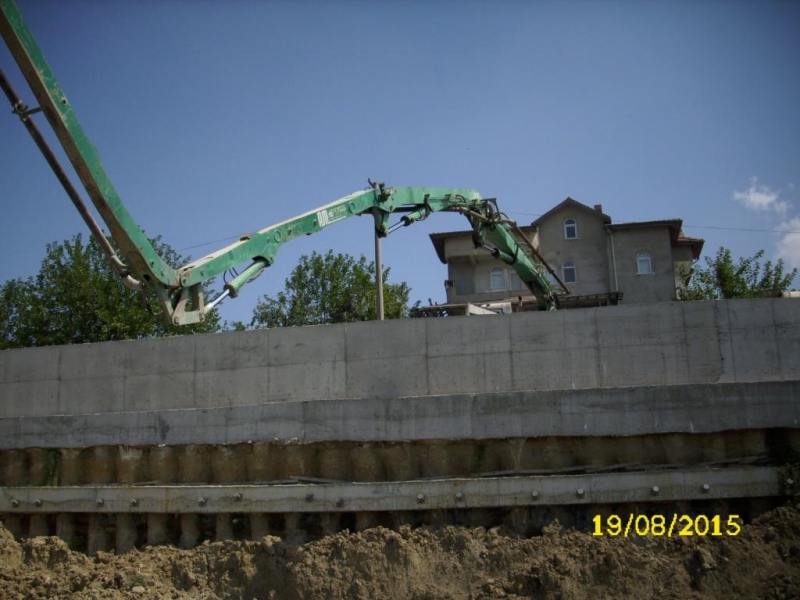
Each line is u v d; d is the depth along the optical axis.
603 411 12.66
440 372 15.17
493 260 40.03
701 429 12.29
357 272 38.94
